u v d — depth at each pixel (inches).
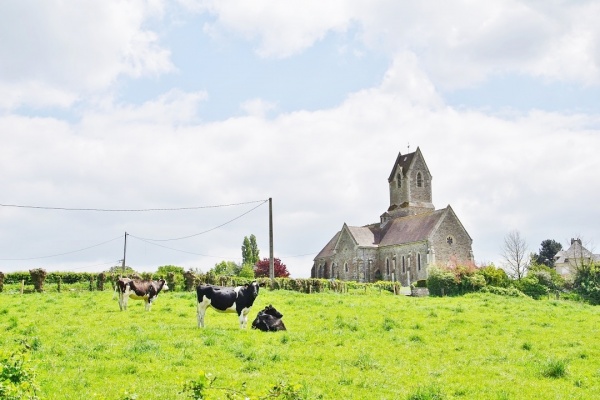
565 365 687.7
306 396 539.5
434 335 920.3
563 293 2657.5
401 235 3553.2
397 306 1307.8
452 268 2546.8
